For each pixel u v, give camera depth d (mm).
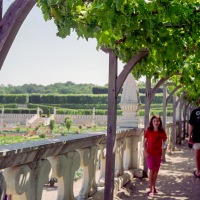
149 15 3664
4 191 2479
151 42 4215
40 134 48750
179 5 3498
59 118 77562
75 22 3256
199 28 4234
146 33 4016
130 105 8195
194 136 8422
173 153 14016
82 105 97312
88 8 3410
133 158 8055
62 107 98688
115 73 4777
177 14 3547
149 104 8453
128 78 8242
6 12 1868
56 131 54312
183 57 6531
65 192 3883
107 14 3162
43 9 3066
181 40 4434
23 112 81188
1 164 2443
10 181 2764
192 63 8055
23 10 1889
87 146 4473
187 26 4246
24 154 2723
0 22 1861
